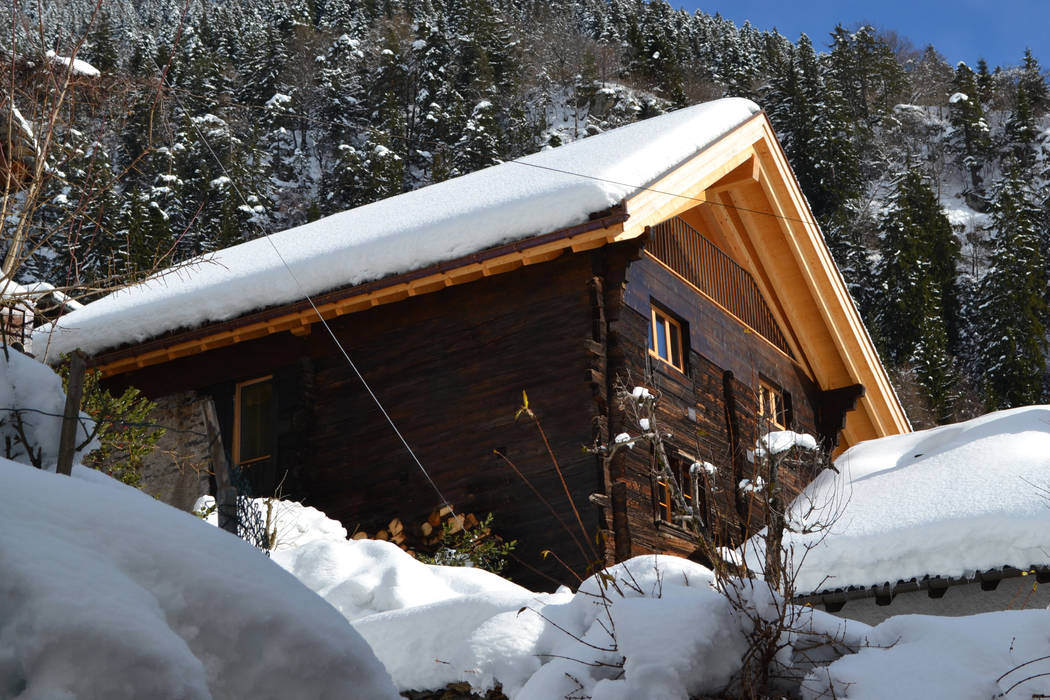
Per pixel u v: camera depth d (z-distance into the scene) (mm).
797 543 10734
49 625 2174
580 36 87375
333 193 57844
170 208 39344
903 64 88250
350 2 89562
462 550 11406
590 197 11617
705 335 14539
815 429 17391
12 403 4406
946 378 42750
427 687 6566
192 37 68500
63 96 9797
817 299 16734
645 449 12312
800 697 5461
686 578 5969
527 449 12133
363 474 12945
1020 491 10398
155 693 2217
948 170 74750
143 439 11133
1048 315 49188
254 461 13586
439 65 70875
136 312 13984
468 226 12258
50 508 2500
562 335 12328
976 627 5523
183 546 2646
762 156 15484
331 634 2688
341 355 13555
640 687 5141
